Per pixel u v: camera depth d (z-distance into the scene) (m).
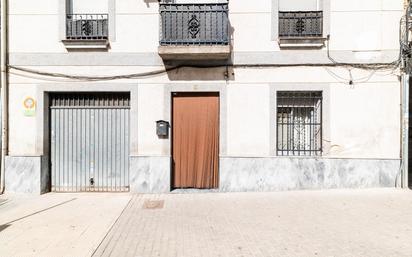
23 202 8.42
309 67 9.22
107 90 9.27
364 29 9.20
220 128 9.26
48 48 9.24
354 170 9.20
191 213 7.33
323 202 7.93
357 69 9.20
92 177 9.57
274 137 9.24
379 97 9.18
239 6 9.27
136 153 9.30
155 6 9.27
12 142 9.27
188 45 8.88
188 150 9.48
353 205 7.61
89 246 5.56
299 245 5.44
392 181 9.17
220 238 5.81
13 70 9.24
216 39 8.98
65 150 9.57
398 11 9.17
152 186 9.29
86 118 9.57
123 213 7.45
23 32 9.21
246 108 9.26
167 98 9.28
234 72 9.26
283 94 9.42
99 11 9.35
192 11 9.08
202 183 9.51
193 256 5.10
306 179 9.22
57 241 5.80
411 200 7.93
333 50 9.20
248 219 6.82
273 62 9.23
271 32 9.25
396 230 6.03
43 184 9.31
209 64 9.27
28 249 5.46
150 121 9.30
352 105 9.20
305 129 9.49
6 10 9.20
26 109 9.24
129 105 9.55
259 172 9.24
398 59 9.14
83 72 9.27
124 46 9.27
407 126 9.11
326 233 5.95
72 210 7.71
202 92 9.41
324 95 9.20
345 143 9.21
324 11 9.18
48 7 9.23
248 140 9.26
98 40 9.13
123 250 5.38
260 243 5.55
